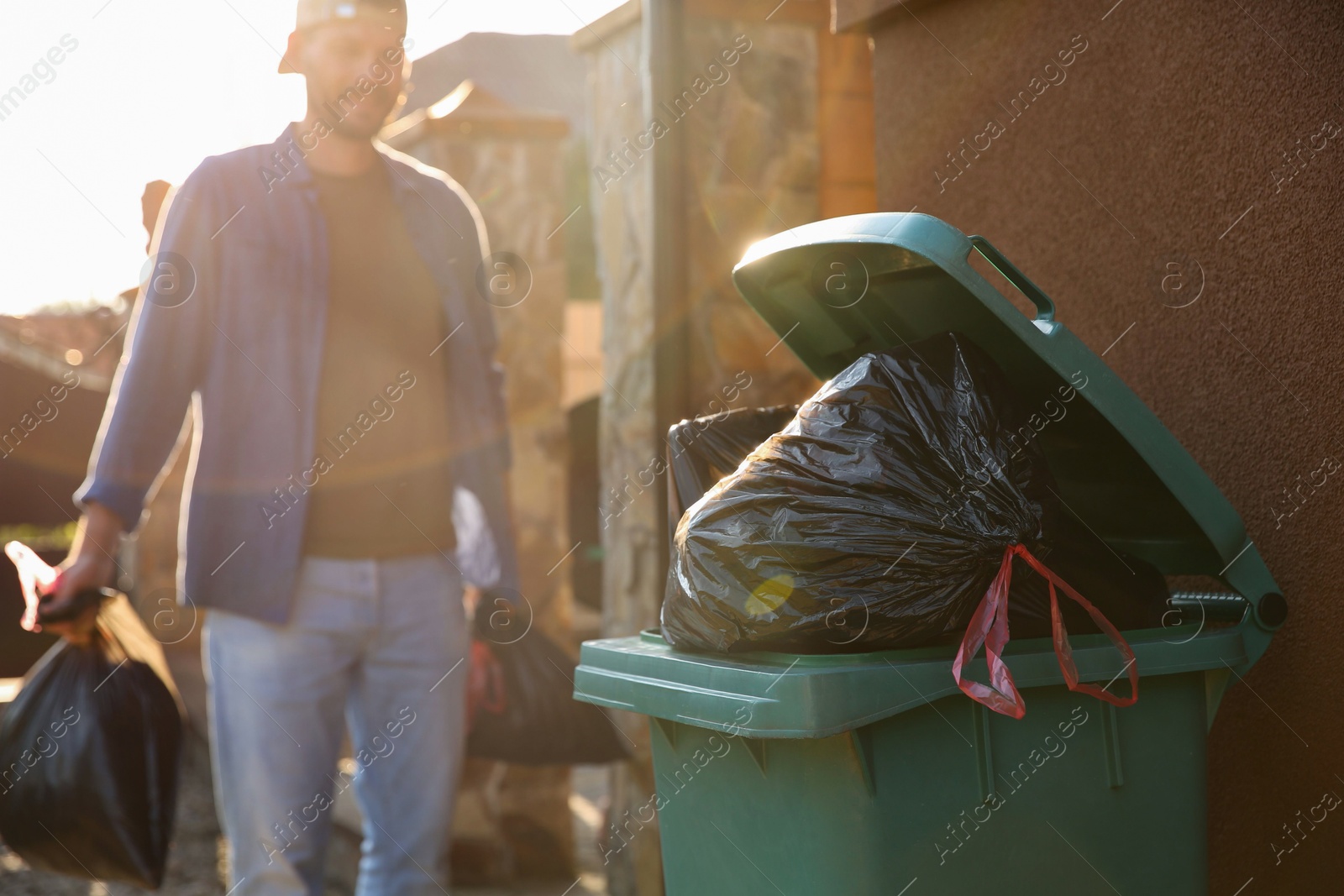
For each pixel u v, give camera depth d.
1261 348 2.15
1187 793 1.80
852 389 1.73
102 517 2.55
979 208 2.82
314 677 2.61
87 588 2.58
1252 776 2.21
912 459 1.67
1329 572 2.04
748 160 3.68
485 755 3.56
